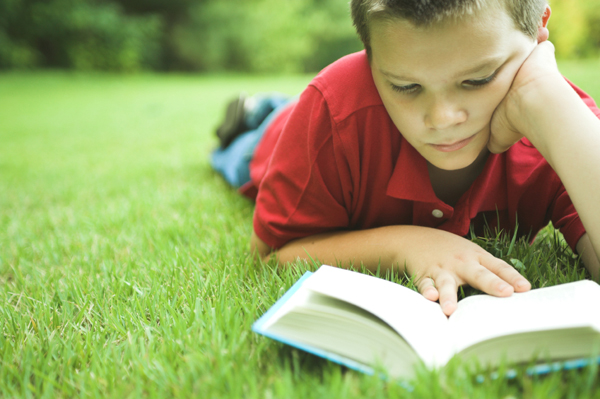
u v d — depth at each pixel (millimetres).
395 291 924
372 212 1312
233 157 2512
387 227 1234
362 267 1188
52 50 15789
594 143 908
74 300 1256
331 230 1365
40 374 874
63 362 956
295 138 1232
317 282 889
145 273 1377
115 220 2053
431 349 788
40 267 1604
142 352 940
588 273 1165
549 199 1291
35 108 7871
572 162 914
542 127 945
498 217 1310
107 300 1226
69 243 1818
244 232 1744
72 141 4660
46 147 4367
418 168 1145
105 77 15195
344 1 20656
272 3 19281
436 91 897
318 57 20578
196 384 818
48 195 2650
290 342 816
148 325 1072
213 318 997
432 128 942
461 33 831
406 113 964
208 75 18016
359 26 984
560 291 875
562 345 753
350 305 868
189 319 1048
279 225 1310
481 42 844
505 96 975
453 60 851
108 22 16172
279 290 1122
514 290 942
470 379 743
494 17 845
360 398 731
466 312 885
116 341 1037
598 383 743
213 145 3641
